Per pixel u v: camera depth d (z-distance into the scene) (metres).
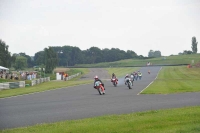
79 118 16.84
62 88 47.16
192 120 14.62
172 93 32.44
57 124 14.59
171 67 149.25
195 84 50.19
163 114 16.62
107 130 12.88
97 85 33.56
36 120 16.50
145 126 13.46
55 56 139.00
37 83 67.06
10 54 141.88
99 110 19.92
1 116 18.11
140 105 22.03
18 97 32.50
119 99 27.02
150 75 93.25
